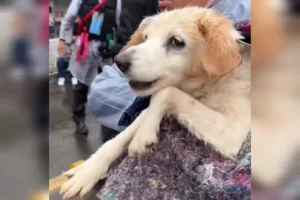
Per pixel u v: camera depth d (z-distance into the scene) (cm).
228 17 77
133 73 80
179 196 70
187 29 79
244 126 73
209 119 75
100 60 84
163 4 87
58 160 74
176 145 74
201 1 84
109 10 83
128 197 74
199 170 71
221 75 74
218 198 68
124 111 84
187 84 82
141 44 83
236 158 71
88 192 78
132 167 77
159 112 79
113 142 84
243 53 76
